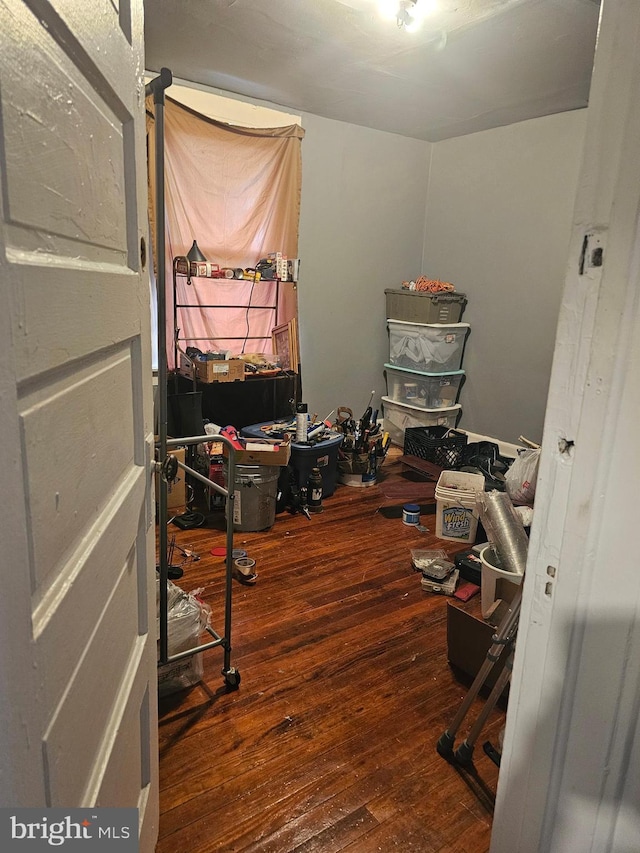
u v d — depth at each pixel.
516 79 3.21
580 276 0.75
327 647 2.22
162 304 1.58
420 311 4.42
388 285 4.79
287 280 3.85
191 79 3.43
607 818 0.84
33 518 0.52
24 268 0.49
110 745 0.82
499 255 4.30
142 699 1.09
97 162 0.72
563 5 2.38
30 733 0.53
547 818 0.91
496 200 4.26
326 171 4.19
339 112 3.97
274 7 2.49
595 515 0.77
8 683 0.49
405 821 1.50
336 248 4.39
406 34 2.70
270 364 3.99
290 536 3.21
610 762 0.82
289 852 1.40
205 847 1.40
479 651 2.01
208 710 1.87
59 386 0.60
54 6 0.54
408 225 4.77
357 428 4.12
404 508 3.44
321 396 4.60
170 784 1.57
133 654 1.01
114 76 0.78
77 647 0.66
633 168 0.68
